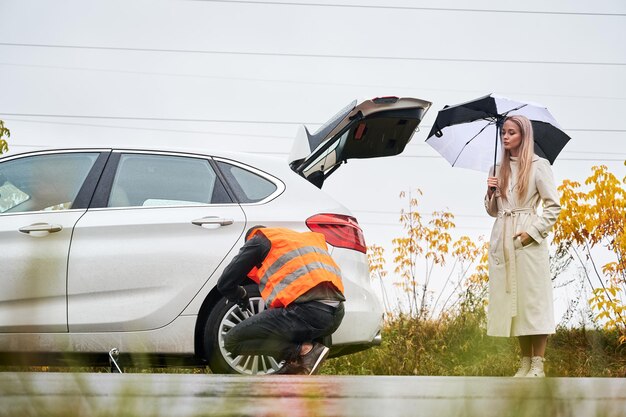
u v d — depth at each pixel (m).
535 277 6.98
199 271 6.57
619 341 9.84
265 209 6.75
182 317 6.54
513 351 9.45
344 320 6.57
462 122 8.52
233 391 1.72
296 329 5.70
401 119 7.53
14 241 6.57
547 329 6.92
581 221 10.77
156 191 6.85
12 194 6.83
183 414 1.03
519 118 7.18
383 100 7.34
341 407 1.34
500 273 7.07
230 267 5.77
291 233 5.86
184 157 6.94
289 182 6.91
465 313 10.74
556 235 10.95
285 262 5.74
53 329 6.47
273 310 5.75
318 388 1.86
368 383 2.15
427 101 7.52
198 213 6.72
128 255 6.57
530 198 7.12
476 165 8.73
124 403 0.92
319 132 7.54
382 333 10.68
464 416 0.99
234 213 6.72
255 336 5.77
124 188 6.85
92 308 6.50
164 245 6.61
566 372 8.92
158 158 6.94
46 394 0.99
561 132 8.18
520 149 7.15
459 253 11.56
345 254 6.72
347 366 10.03
